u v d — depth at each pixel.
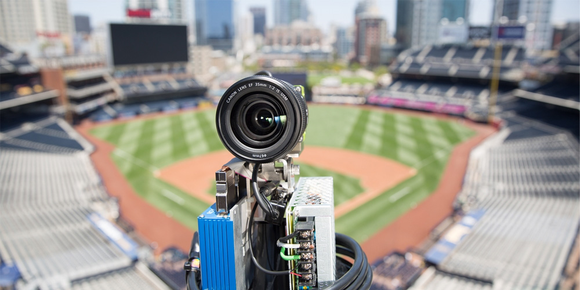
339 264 3.56
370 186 38.53
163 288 22.47
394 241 28.53
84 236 27.80
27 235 27.58
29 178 38.69
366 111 75.00
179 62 79.31
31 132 54.50
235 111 2.84
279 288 3.25
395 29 187.88
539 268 23.38
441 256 25.14
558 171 38.94
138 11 76.88
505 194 35.19
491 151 48.12
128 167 44.44
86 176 40.69
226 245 2.84
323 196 3.13
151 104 76.56
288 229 2.94
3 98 55.59
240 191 3.12
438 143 53.28
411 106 75.56
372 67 176.50
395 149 50.72
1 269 23.14
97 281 22.69
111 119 68.44
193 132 60.00
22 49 109.88
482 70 76.12
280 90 2.69
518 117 62.97
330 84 88.62
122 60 71.69
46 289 21.53
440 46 88.56
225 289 2.92
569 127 53.59
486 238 27.20
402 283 22.86
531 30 173.25
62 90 63.72
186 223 31.77
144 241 28.72
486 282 22.36
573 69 59.22
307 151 49.91
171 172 42.81
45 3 163.38
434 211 33.12
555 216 29.84
